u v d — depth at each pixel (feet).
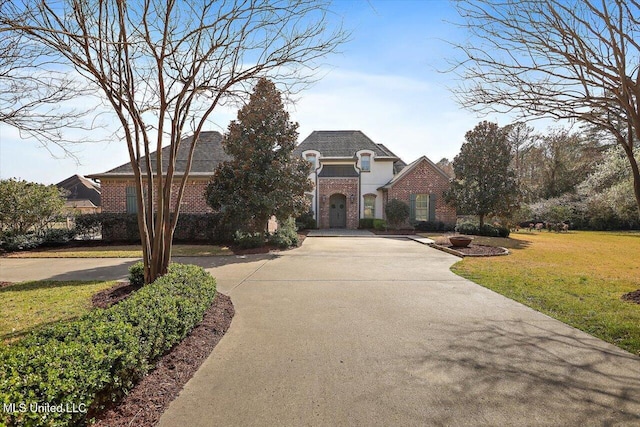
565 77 16.98
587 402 9.39
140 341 10.00
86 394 7.54
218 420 8.58
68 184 121.29
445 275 26.81
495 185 59.21
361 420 8.61
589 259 35.96
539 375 10.87
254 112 42.60
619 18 14.82
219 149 61.00
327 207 79.56
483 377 10.75
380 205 79.87
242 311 17.51
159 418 8.60
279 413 8.89
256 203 40.98
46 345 8.45
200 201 55.83
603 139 71.92
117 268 30.09
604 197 71.26
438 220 71.61
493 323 15.79
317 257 36.22
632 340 13.50
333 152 81.10
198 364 11.57
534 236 65.16
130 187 56.70
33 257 36.94
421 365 11.56
